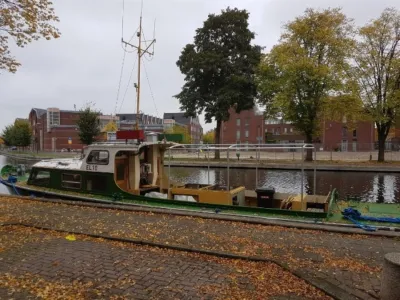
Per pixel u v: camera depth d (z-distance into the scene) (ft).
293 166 102.01
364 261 19.43
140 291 15.11
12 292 14.82
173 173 99.66
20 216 29.14
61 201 35.70
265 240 23.41
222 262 18.81
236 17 119.34
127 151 38.22
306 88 102.53
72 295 14.60
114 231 25.00
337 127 221.25
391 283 13.97
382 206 33.37
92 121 147.74
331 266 18.49
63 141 247.50
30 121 303.68
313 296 14.87
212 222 28.14
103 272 17.20
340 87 102.89
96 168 38.55
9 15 26.76
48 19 29.22
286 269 17.67
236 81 114.32
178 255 19.90
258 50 125.29
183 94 124.98
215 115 118.83
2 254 19.63
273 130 279.69
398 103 103.91
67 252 20.17
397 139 234.79
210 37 123.54
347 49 104.01
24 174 60.08
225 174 96.22
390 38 105.40
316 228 26.05
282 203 34.37
